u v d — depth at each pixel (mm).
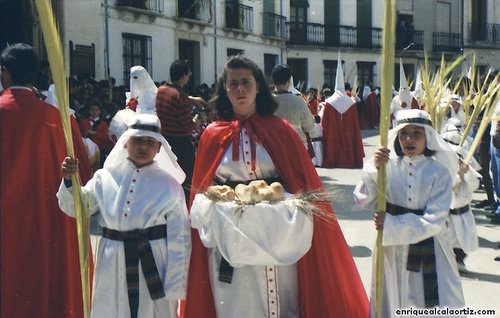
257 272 3641
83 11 15656
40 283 4074
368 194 3953
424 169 3848
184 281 3623
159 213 3607
